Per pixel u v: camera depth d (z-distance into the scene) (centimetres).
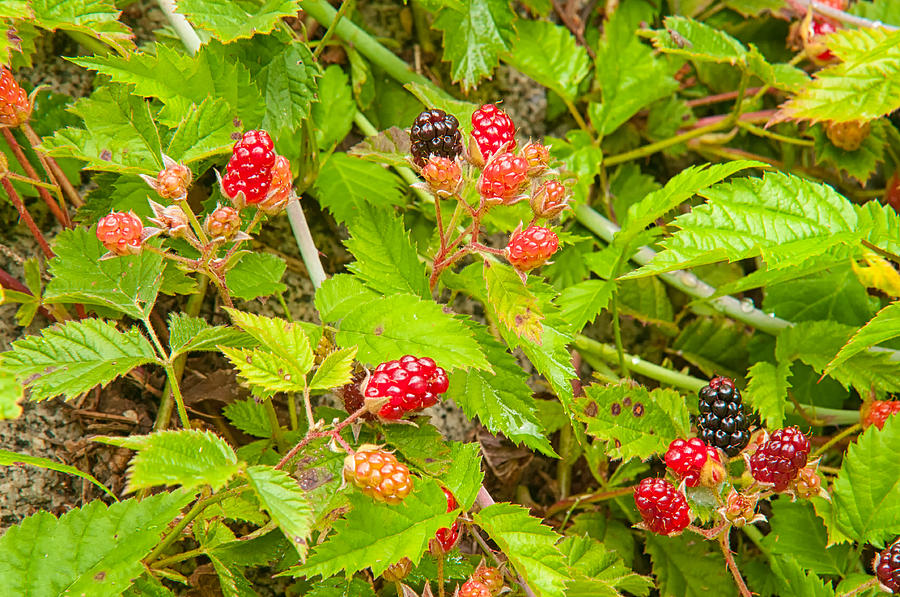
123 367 61
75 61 63
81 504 65
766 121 75
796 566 67
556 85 73
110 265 63
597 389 66
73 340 61
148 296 63
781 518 68
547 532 61
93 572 60
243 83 65
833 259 67
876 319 64
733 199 65
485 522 61
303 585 66
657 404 66
